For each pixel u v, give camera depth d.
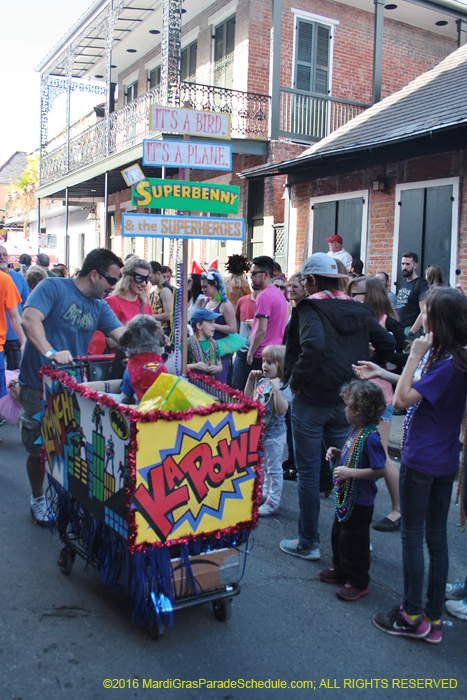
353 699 2.62
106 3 14.68
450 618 3.33
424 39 15.42
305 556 3.96
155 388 2.88
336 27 14.06
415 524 3.02
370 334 3.87
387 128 9.46
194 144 3.64
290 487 5.41
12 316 5.91
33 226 30.69
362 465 3.40
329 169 10.26
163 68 11.98
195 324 5.28
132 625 3.11
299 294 5.70
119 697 2.57
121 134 17.20
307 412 3.76
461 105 8.59
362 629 3.16
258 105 13.18
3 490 4.97
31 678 2.67
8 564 3.72
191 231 3.58
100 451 2.93
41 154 20.78
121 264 4.09
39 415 3.75
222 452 2.90
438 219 8.54
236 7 13.61
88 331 4.19
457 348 2.86
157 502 2.72
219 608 3.16
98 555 3.14
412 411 2.98
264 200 12.80
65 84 21.02
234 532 2.99
